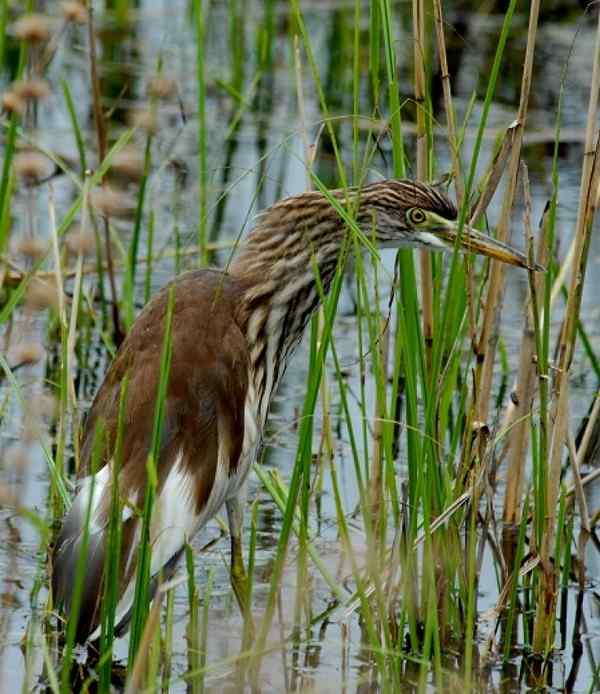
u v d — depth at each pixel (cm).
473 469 1032
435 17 1005
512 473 1195
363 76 2058
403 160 1079
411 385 988
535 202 1750
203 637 923
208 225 1708
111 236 1523
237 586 1055
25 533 1150
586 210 991
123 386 809
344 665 997
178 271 1398
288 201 1081
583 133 1923
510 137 1016
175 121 1936
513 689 1003
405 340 978
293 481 923
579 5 2259
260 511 1228
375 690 970
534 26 981
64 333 1141
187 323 1004
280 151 1862
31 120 1761
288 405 1413
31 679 955
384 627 941
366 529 952
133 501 930
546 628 1036
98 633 968
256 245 1080
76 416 1166
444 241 1053
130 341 1011
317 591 1104
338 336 1538
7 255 1430
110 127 1928
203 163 1314
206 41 2164
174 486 954
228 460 1002
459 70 2117
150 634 821
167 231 1680
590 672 1030
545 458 1015
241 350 1021
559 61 2112
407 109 1962
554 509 1027
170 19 2244
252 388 1048
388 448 1002
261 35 2031
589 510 1244
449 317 1023
